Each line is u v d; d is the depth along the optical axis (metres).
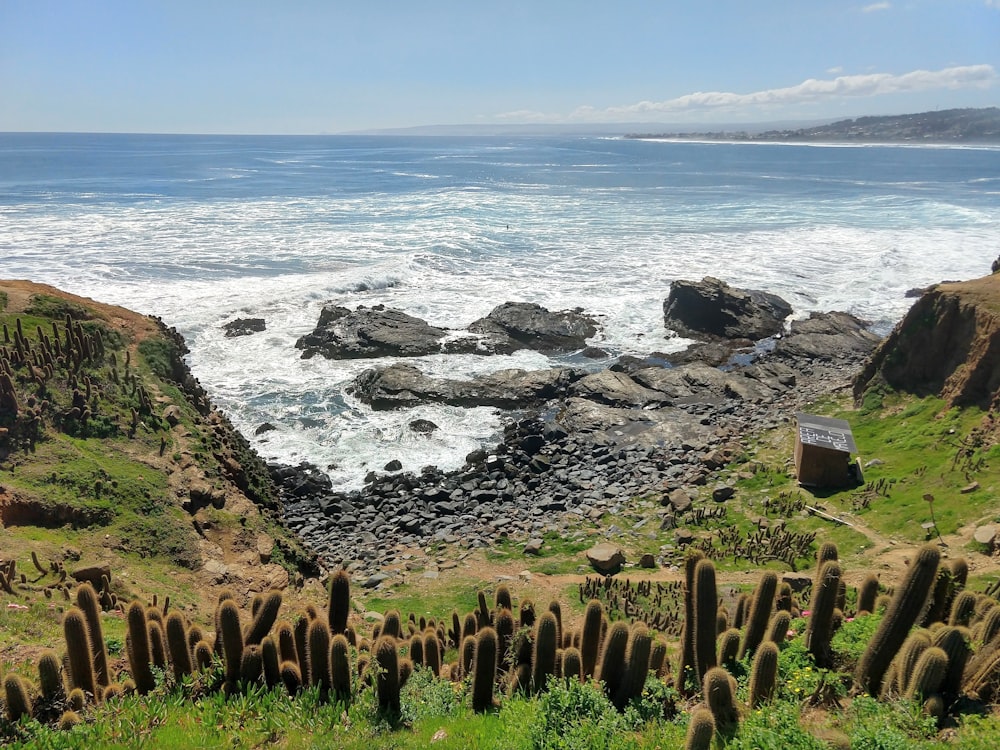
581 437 27.61
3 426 17.67
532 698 8.46
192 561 16.64
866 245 57.25
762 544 19.20
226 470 21.59
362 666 9.86
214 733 7.96
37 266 45.72
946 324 24.66
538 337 38.06
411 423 28.98
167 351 25.70
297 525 22.66
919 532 18.14
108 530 16.34
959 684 7.56
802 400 29.59
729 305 40.03
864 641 8.76
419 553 20.94
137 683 8.89
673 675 9.80
